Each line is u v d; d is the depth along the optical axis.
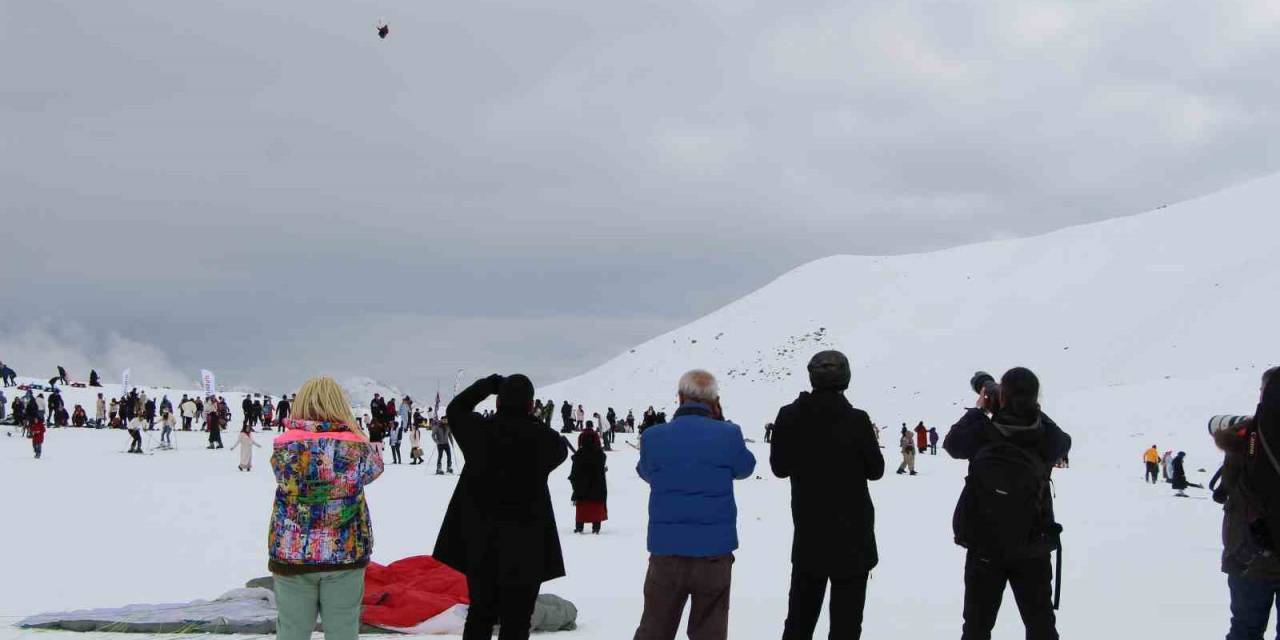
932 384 98.25
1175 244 117.94
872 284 128.62
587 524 22.59
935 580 14.86
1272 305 94.50
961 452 7.55
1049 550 7.32
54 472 28.64
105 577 13.68
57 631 9.38
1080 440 58.97
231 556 15.86
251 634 9.35
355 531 6.87
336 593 6.88
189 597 12.30
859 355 109.75
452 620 9.77
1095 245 124.50
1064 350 100.69
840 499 7.66
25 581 13.19
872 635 10.07
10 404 52.41
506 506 7.44
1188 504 30.92
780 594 13.44
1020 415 7.40
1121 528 24.00
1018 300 115.06
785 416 7.85
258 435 46.12
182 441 41.50
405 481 30.28
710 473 7.55
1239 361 87.75
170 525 19.25
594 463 20.75
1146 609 12.12
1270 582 7.45
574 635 9.95
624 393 113.62
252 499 23.86
